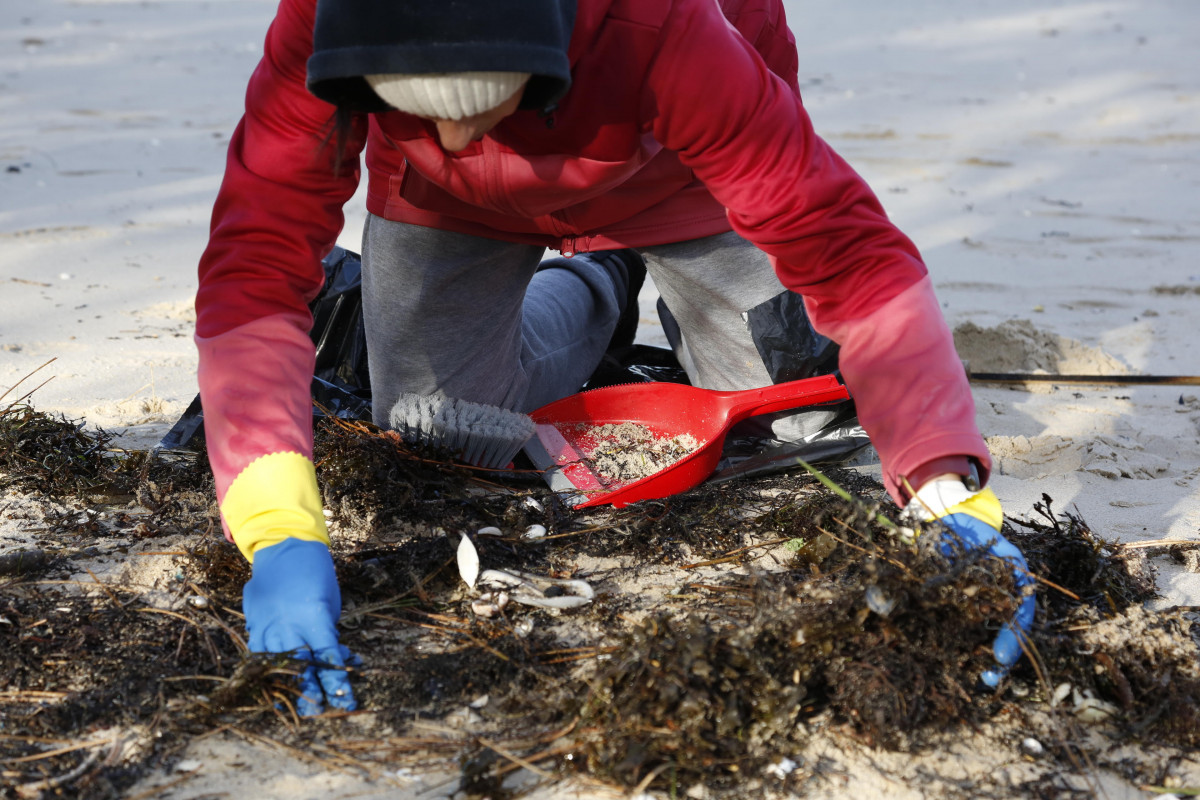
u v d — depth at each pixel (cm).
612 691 154
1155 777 151
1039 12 1489
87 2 1480
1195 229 553
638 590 196
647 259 250
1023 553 192
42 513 222
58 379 310
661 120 168
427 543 202
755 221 173
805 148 171
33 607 184
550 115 168
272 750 152
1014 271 478
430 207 218
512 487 239
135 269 443
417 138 176
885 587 159
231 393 172
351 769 149
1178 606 189
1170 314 418
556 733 155
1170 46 1227
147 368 323
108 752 151
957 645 160
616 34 161
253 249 177
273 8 1447
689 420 260
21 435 241
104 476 234
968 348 357
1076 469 262
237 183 177
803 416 262
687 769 147
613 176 180
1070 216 580
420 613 186
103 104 852
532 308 280
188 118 807
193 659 171
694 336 265
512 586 191
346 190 183
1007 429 292
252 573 183
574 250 231
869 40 1299
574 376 294
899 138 796
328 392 270
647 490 228
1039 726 160
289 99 170
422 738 155
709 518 222
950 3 1573
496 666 168
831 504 213
